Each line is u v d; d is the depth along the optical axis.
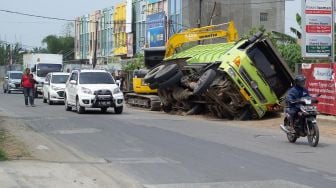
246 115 22.66
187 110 25.89
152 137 15.35
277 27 62.12
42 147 13.08
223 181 9.16
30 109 26.89
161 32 56.94
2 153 11.38
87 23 86.06
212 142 14.36
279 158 11.76
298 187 8.69
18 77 49.03
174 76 25.08
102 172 9.97
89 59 83.56
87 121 20.09
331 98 21.66
